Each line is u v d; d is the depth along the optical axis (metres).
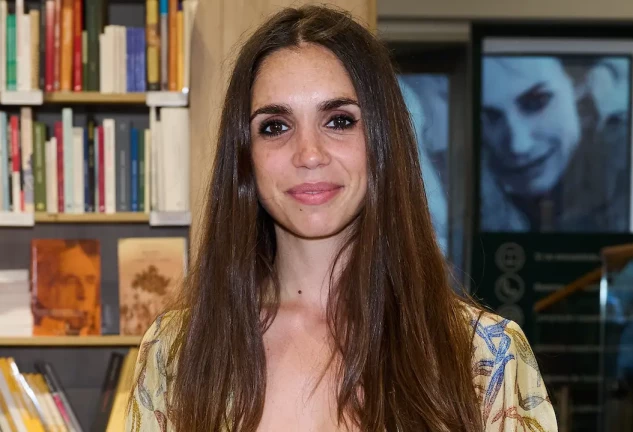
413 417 1.32
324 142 1.33
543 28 5.34
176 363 1.45
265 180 1.35
